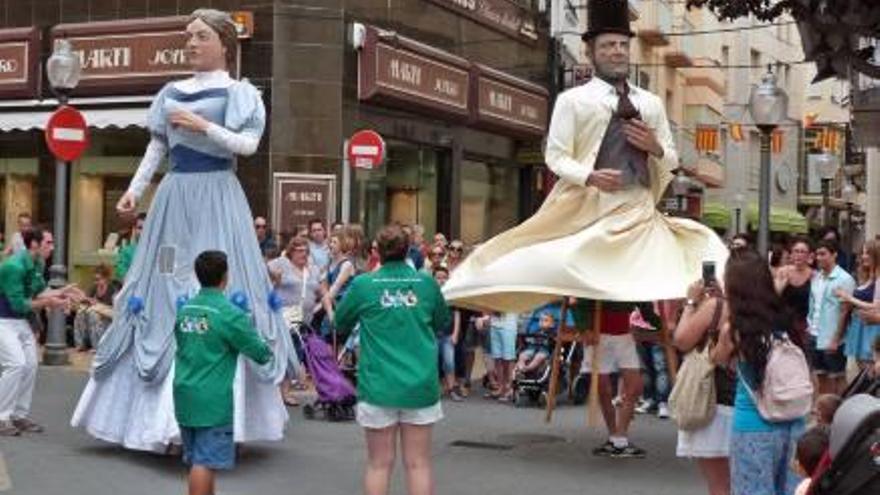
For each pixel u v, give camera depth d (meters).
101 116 21.14
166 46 20.73
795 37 51.47
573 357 14.82
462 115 24.20
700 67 40.50
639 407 14.19
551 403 11.50
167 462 10.16
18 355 11.08
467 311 15.56
